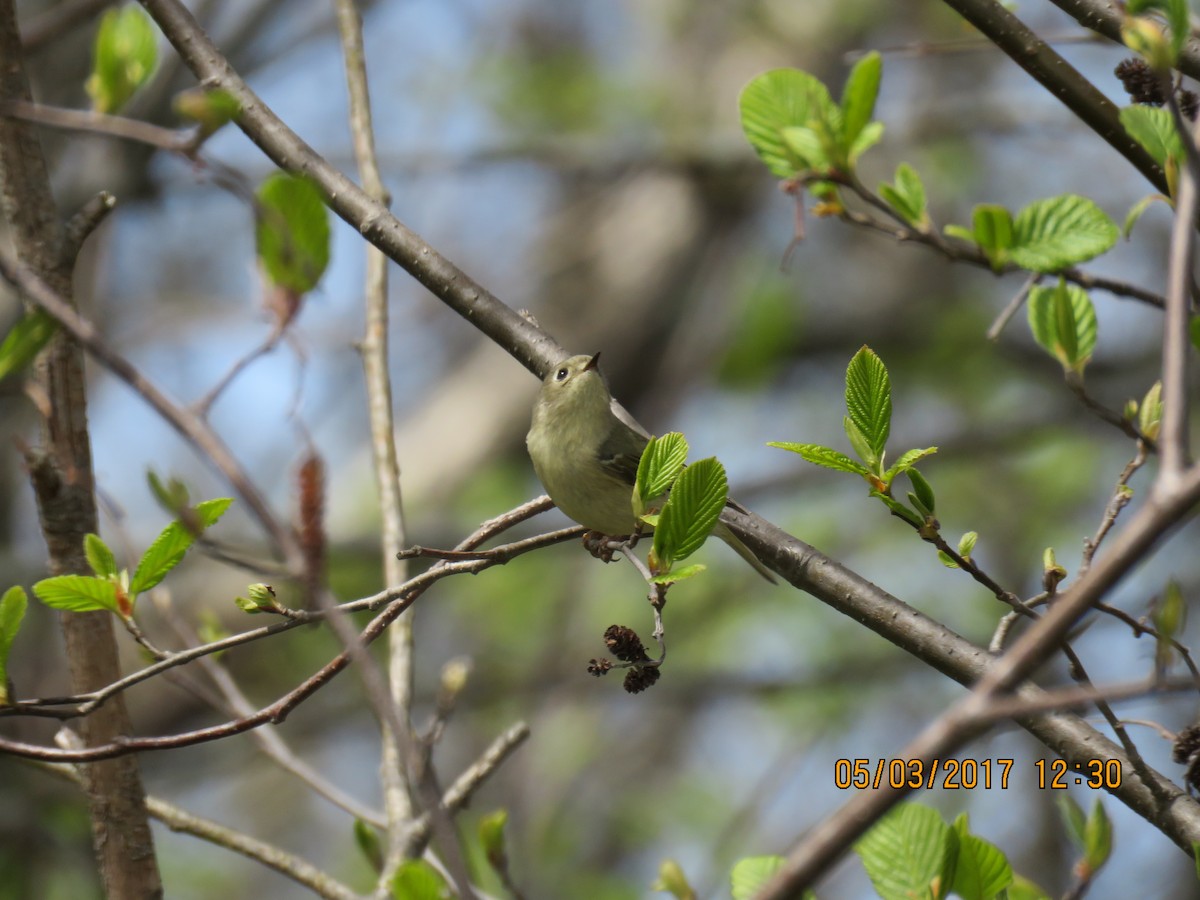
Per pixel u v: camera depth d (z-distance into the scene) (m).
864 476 4.97
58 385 5.29
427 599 16.22
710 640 15.78
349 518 14.82
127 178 11.70
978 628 14.84
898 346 18.06
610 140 16.08
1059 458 15.98
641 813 15.42
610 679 15.48
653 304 17.58
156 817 6.38
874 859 4.72
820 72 16.75
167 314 17.11
